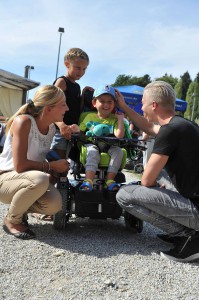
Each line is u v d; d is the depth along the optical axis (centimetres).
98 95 376
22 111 320
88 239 337
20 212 317
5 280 241
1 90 1384
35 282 241
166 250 318
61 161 324
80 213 341
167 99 304
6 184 314
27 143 310
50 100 314
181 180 292
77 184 352
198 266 287
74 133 354
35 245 307
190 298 232
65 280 247
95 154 348
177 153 288
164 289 243
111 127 377
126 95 1158
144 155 865
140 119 380
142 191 301
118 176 366
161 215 302
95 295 228
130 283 248
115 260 286
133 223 373
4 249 292
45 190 304
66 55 427
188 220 289
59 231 355
